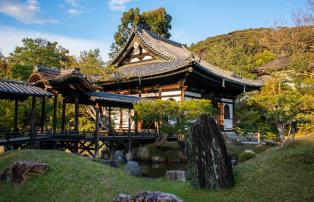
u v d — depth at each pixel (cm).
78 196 959
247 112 3238
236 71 5475
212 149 1099
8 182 1088
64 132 1959
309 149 1132
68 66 3750
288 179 999
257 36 9044
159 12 5828
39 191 1009
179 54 3716
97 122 2192
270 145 2681
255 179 1061
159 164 2331
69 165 1183
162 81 3180
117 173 1239
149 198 774
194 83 3178
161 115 2294
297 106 2767
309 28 5269
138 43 3634
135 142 2692
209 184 1081
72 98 2152
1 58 3350
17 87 1622
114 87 3609
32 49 3578
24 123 2362
